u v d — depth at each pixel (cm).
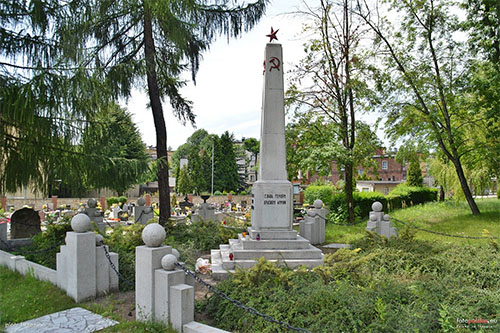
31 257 827
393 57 1669
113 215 2081
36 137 784
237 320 459
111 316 507
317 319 432
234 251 782
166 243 892
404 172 4809
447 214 1783
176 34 1012
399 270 692
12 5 766
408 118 1664
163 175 1200
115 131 925
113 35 1164
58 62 762
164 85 1348
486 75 1497
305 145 1587
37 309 543
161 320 446
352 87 1497
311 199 2250
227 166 5291
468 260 698
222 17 1221
